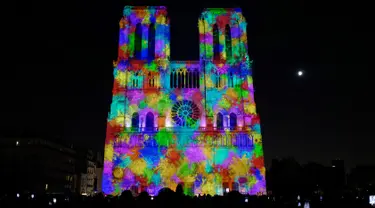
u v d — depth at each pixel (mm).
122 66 107125
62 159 139125
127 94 105500
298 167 120812
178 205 22734
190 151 98875
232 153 99062
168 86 107312
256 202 29000
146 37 113000
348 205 31938
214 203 27266
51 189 125188
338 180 125375
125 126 102188
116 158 97812
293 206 31797
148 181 96312
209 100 105312
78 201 28141
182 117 104688
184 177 96812
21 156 116562
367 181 170250
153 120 104438
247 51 111500
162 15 114625
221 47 112750
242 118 103688
